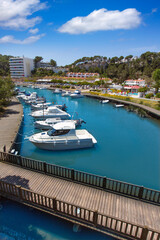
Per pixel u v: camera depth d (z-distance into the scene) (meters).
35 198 7.71
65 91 68.31
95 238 7.02
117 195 8.69
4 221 7.82
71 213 7.08
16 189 8.05
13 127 20.41
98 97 56.00
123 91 65.00
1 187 8.48
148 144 19.47
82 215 7.26
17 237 7.10
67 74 129.88
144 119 31.08
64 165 14.47
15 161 11.41
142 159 15.87
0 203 8.85
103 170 13.85
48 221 7.83
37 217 8.04
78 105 45.09
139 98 49.81
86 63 179.88
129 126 26.52
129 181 12.44
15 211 8.38
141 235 6.00
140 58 135.38
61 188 9.09
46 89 83.38
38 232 7.28
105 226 6.61
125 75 107.75
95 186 9.28
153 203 8.15
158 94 44.88
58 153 16.38
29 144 18.52
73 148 16.92
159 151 17.56
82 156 16.09
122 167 14.40
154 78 50.69
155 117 32.09
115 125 26.95
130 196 8.55
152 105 36.97
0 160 11.95
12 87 40.91
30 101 42.22
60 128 16.33
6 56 170.62
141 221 7.07
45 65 171.62
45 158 15.50
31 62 150.00
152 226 6.83
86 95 61.31
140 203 8.15
